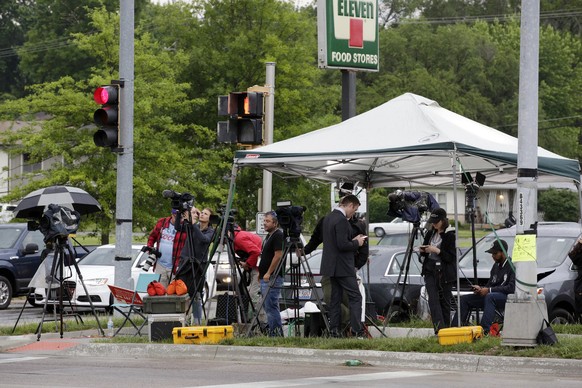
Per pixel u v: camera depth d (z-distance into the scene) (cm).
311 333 4300
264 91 5566
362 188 5166
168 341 4209
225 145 10594
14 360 3928
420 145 4025
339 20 5153
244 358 3888
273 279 4159
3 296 6962
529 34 3647
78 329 4906
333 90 11319
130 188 5091
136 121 9319
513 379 3219
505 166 4728
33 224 4841
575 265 4697
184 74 10619
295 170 4831
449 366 3534
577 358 3409
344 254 4066
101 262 6581
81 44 9519
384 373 3406
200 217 4781
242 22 10650
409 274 5247
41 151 9319
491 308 4247
